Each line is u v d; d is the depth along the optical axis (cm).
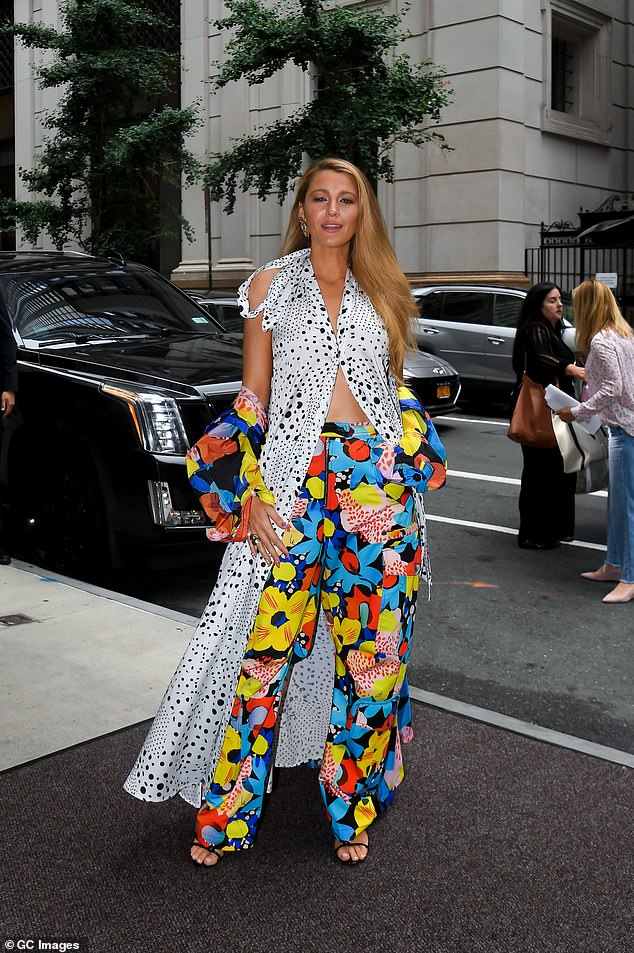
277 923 260
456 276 1717
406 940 254
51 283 695
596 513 796
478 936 256
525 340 661
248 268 1966
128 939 253
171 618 496
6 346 563
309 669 310
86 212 1902
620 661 484
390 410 288
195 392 557
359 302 286
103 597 530
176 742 282
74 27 1788
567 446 631
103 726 372
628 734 402
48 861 288
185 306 739
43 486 599
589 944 253
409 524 285
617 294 1766
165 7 2092
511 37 1664
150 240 1897
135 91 1820
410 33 1583
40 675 420
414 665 479
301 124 1521
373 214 286
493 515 788
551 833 306
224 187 1956
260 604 280
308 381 279
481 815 316
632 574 574
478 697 440
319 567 285
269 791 291
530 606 568
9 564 600
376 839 302
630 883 279
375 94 1490
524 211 1741
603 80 1958
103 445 557
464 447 1086
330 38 1459
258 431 283
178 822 311
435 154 1720
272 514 275
